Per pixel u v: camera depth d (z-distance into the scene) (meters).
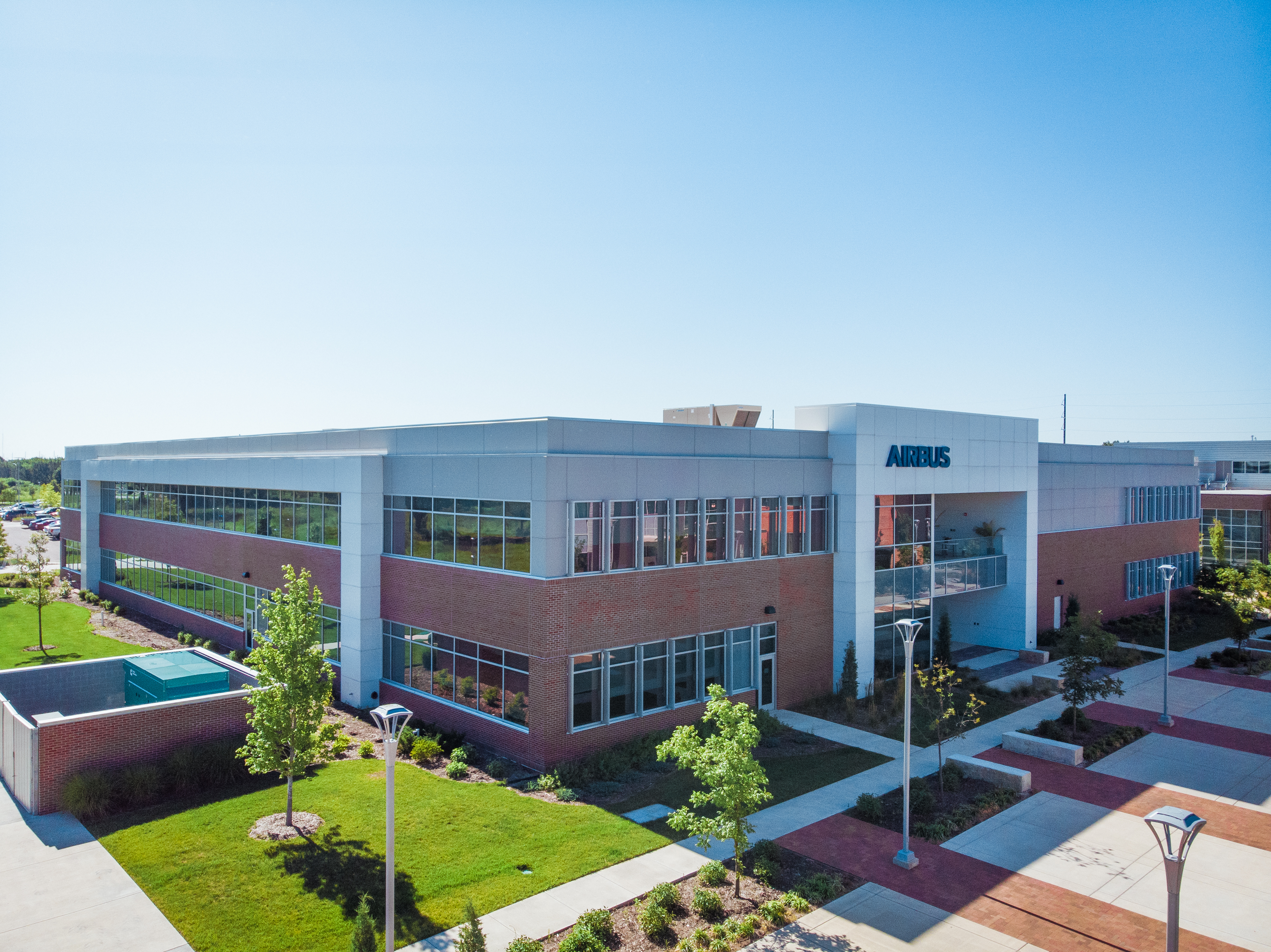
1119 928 14.34
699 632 25.27
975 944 13.73
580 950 12.95
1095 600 43.41
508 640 22.62
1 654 34.88
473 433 24.55
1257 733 26.06
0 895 14.66
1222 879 16.23
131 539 46.75
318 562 29.95
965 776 21.70
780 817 19.02
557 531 21.80
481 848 16.77
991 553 37.66
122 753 19.42
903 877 16.11
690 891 15.33
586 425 22.92
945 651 33.62
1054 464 40.59
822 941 13.73
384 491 28.02
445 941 13.39
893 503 30.84
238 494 35.69
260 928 13.67
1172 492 50.88
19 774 18.91
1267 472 72.56
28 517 108.81
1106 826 18.78
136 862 15.90
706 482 25.53
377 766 21.78
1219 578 49.47
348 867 15.78
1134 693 31.03
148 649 35.66
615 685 23.16
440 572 25.33
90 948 13.07
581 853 16.70
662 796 20.09
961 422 33.50
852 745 24.42
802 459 28.86
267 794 19.47
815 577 29.00
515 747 22.33
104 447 53.31
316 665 17.67
